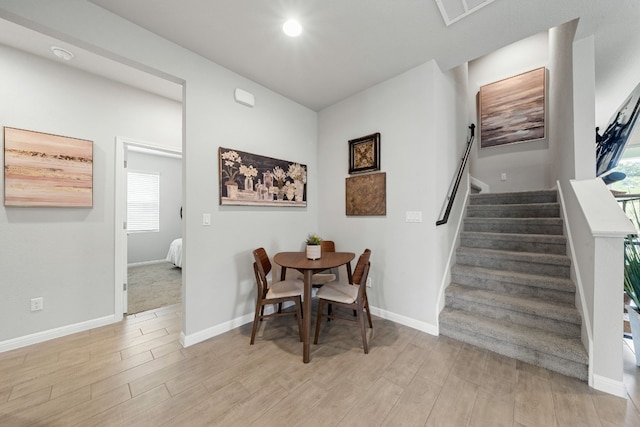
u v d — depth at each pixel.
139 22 1.87
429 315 2.40
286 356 2.03
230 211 2.52
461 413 1.44
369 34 2.01
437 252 2.38
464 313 2.36
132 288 3.92
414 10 1.76
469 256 2.81
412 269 2.53
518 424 1.36
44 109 2.33
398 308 2.64
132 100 2.88
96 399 1.55
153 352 2.09
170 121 3.19
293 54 2.27
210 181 2.36
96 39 1.71
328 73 2.58
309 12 1.78
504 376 1.74
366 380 1.73
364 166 2.91
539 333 1.95
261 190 2.78
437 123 2.43
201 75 2.29
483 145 4.41
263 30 1.97
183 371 1.83
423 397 1.57
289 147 3.13
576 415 1.40
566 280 2.14
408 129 2.55
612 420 1.36
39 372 1.81
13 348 2.12
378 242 2.82
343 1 1.68
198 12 1.78
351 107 3.07
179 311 3.00
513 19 1.83
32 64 2.28
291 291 2.31
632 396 1.52
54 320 2.34
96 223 2.60
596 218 1.67
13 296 2.15
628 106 2.51
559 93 2.81
